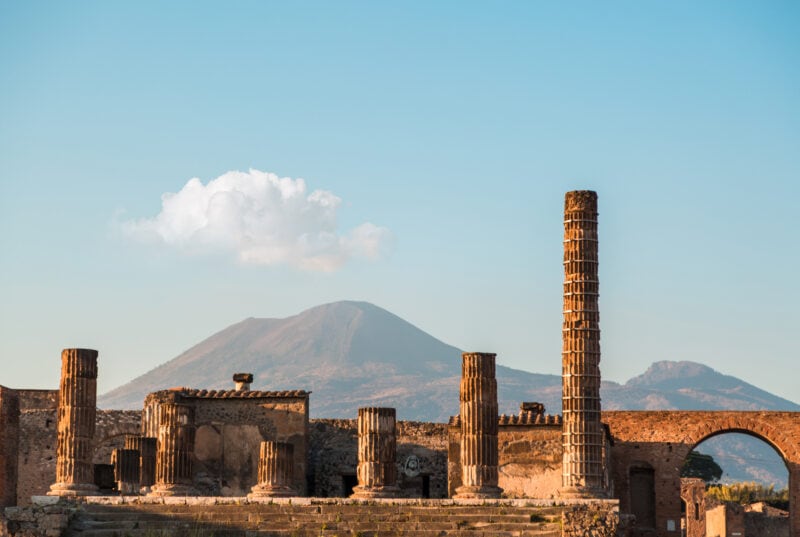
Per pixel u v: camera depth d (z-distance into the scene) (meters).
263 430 88.44
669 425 96.44
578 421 76.19
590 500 73.62
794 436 95.19
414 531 70.69
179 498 74.31
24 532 70.31
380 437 78.00
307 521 72.31
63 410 77.25
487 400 76.69
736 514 123.25
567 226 77.81
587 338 76.75
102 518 72.44
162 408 81.06
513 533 70.38
